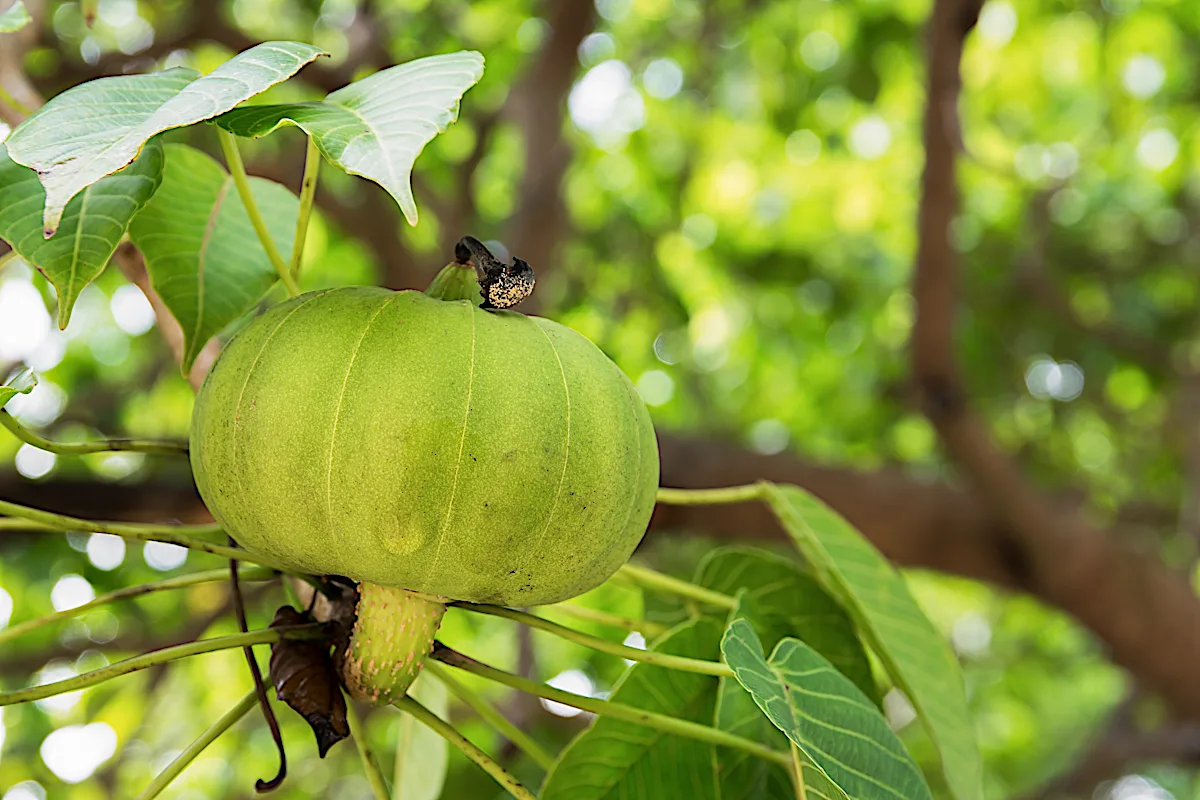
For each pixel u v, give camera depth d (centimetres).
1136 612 351
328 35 377
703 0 493
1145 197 571
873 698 140
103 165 72
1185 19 503
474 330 87
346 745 446
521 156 388
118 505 262
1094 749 523
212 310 132
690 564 461
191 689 508
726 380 617
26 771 437
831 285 555
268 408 85
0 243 181
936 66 293
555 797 124
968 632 787
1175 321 559
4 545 355
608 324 490
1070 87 550
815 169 569
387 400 83
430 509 83
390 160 70
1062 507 351
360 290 90
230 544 105
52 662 379
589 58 484
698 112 528
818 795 100
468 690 127
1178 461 571
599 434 88
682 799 125
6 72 158
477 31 390
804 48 520
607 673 484
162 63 335
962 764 128
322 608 104
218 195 138
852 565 135
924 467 541
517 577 88
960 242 530
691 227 557
